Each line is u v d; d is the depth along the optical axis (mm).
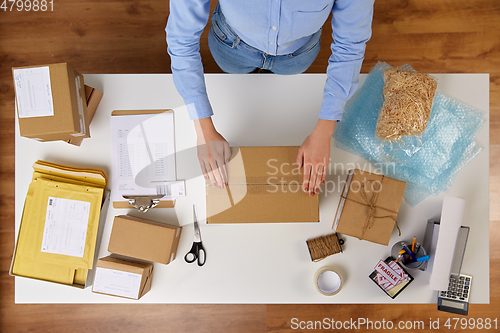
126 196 1211
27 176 1237
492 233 1886
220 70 1897
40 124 1100
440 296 1210
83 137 1218
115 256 1227
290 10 817
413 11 1921
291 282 1225
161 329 1882
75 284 1188
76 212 1186
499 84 1910
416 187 1229
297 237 1226
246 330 1888
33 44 1889
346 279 1228
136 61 1891
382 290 1225
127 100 1239
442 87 1250
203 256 1231
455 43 1915
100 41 1892
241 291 1223
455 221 1124
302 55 1205
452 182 1233
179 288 1221
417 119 1116
